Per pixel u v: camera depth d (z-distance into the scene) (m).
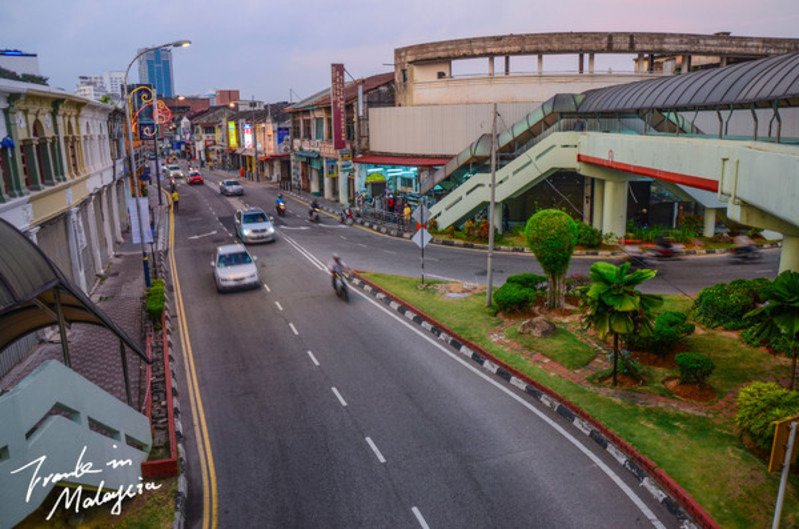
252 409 12.98
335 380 14.37
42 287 7.84
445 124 39.81
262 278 24.78
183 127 106.25
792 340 11.95
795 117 22.52
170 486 10.01
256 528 9.09
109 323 9.43
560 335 16.20
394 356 15.84
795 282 11.49
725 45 39.25
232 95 141.12
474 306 19.39
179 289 23.39
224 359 15.90
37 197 17.55
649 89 22.77
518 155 32.59
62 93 19.73
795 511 8.70
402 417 12.42
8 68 20.83
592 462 10.55
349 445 11.37
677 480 9.58
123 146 38.22
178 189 64.00
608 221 29.05
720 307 16.27
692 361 12.38
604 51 37.47
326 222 41.38
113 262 28.98
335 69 44.84
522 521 9.00
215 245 32.88
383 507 9.45
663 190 33.88
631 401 12.30
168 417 11.95
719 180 15.42
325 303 20.92
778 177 11.95
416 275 24.53
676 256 26.67
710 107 18.03
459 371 14.77
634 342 14.45
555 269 17.81
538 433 11.62
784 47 41.03
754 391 10.50
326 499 9.73
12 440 7.00
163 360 15.66
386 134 44.16
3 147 15.48
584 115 30.25
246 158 87.31
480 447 11.14
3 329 9.80
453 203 33.97
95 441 8.75
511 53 38.41
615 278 12.58
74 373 8.45
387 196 41.88
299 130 61.50
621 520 8.96
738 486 9.35
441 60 41.62
